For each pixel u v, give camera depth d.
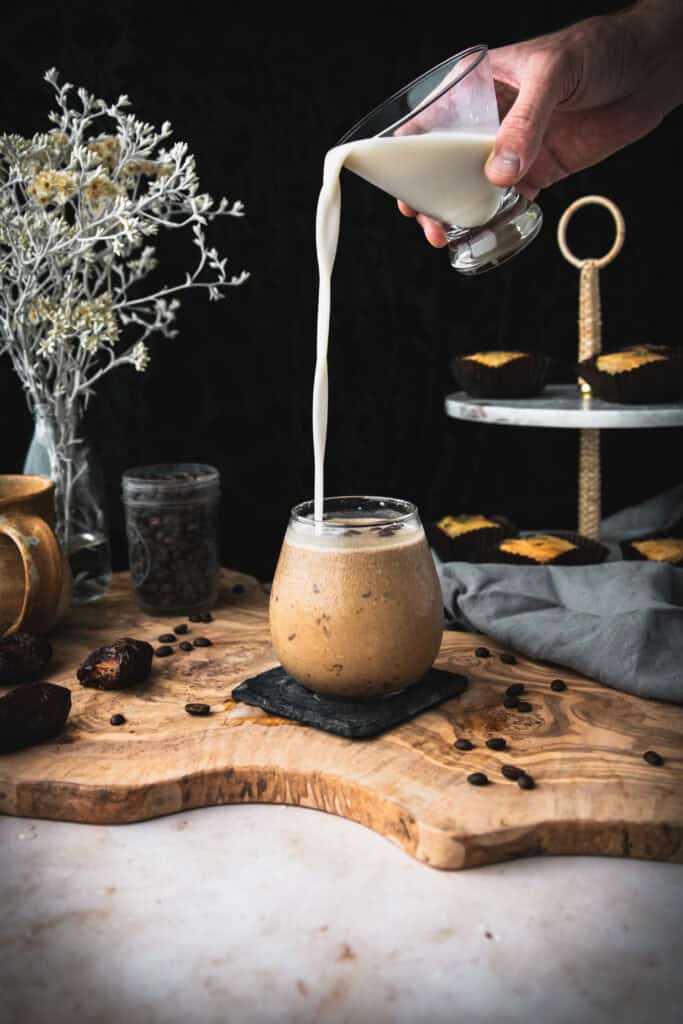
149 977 0.79
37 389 1.47
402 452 2.08
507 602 1.36
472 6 1.85
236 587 1.59
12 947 0.83
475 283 2.01
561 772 1.00
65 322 1.35
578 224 2.01
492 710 1.14
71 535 1.50
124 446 1.96
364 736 1.07
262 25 1.82
